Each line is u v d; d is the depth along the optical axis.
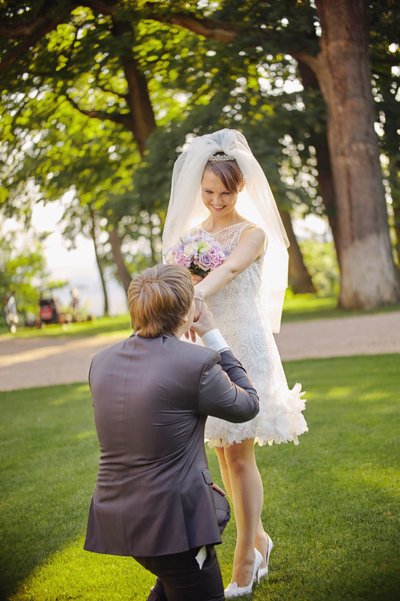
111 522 2.22
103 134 20.67
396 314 13.77
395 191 17.20
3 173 18.42
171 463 2.20
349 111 15.57
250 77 16.61
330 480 4.15
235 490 2.94
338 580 2.91
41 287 35.12
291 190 15.60
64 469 4.88
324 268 33.94
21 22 14.29
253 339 2.93
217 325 2.95
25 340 17.77
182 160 3.24
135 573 3.21
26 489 4.50
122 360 2.29
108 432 2.24
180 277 2.38
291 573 3.03
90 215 23.52
